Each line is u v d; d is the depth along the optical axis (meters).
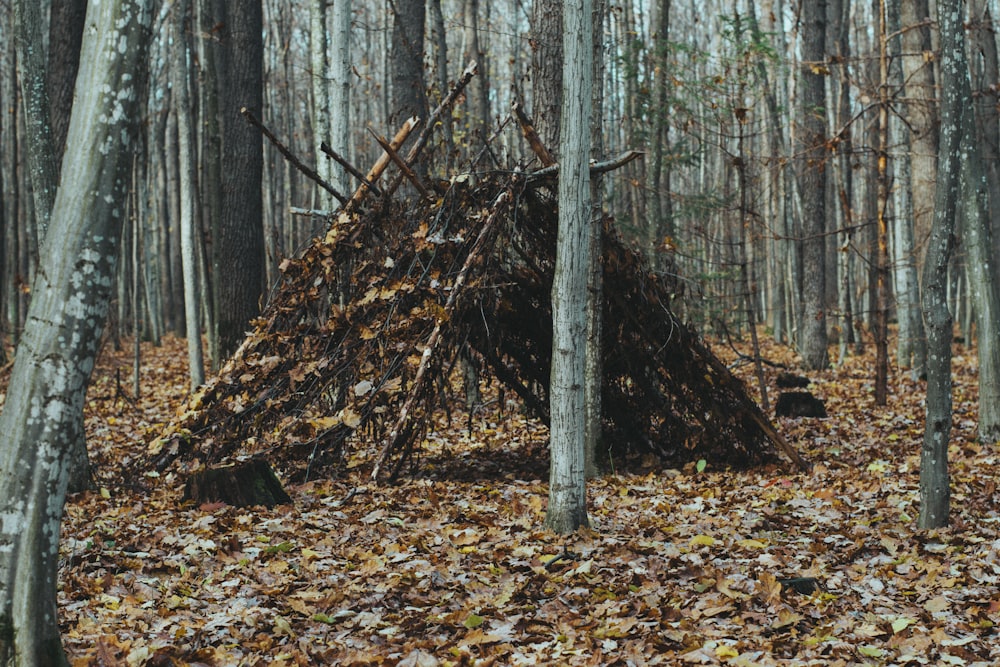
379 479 8.50
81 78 3.41
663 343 9.25
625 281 9.23
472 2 21.03
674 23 40.94
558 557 5.89
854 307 28.44
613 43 19.59
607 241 9.20
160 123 30.22
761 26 24.92
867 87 14.38
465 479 8.91
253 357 8.65
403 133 8.98
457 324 8.40
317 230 9.72
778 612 4.80
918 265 18.91
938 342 6.48
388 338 8.37
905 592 5.30
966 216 10.51
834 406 13.80
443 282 8.62
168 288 35.53
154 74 27.95
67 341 3.33
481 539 6.43
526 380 9.74
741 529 6.69
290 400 8.48
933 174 15.14
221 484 7.43
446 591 5.30
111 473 9.16
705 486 8.54
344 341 8.52
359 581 5.45
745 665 4.09
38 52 7.76
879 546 6.26
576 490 6.47
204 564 5.78
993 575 5.54
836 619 4.85
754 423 9.35
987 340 10.42
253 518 6.96
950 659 4.27
